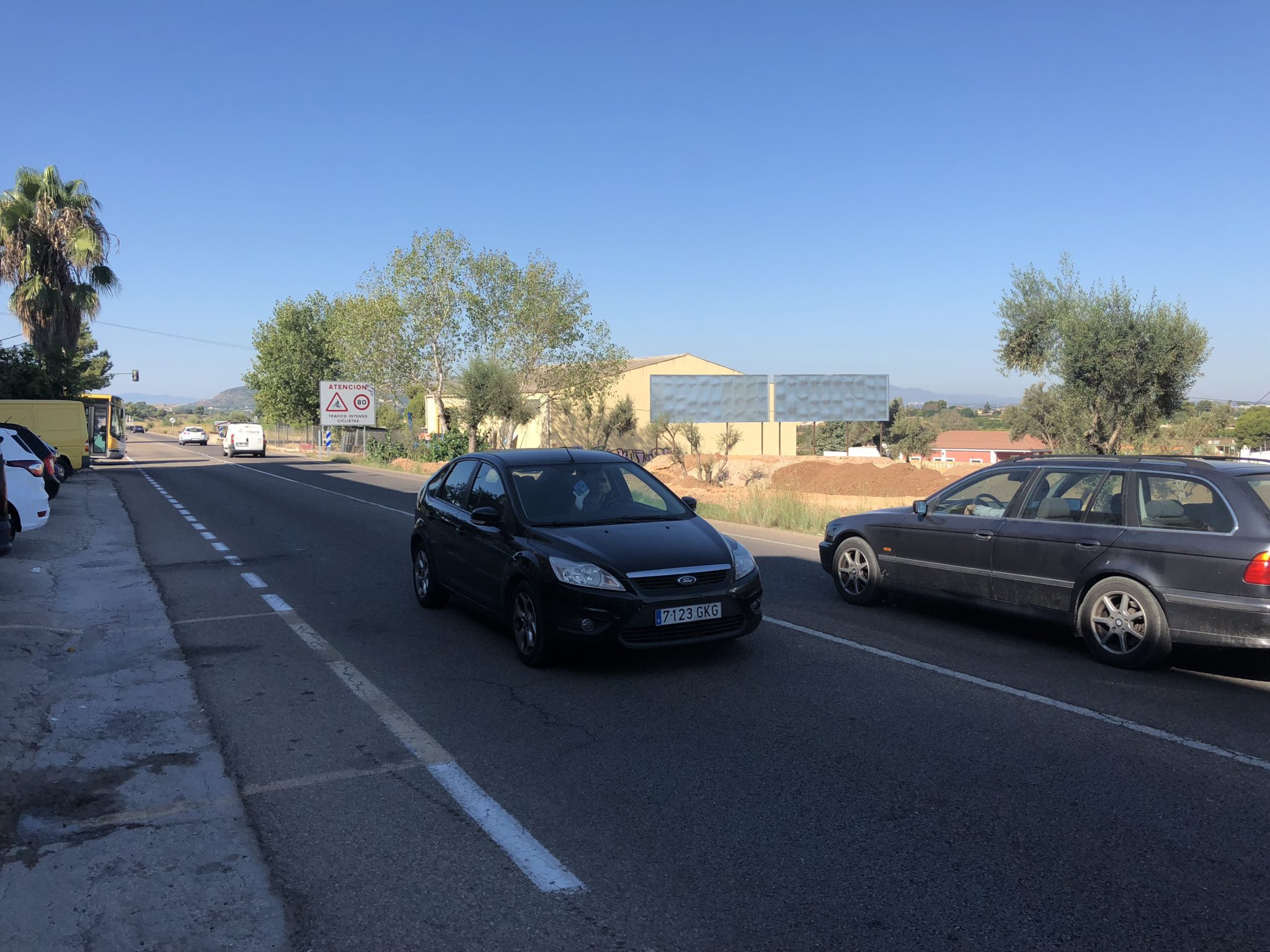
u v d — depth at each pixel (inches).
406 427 1822.1
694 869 140.6
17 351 1170.6
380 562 457.4
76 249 1236.5
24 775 178.4
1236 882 136.1
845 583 345.7
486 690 234.5
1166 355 633.6
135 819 158.7
